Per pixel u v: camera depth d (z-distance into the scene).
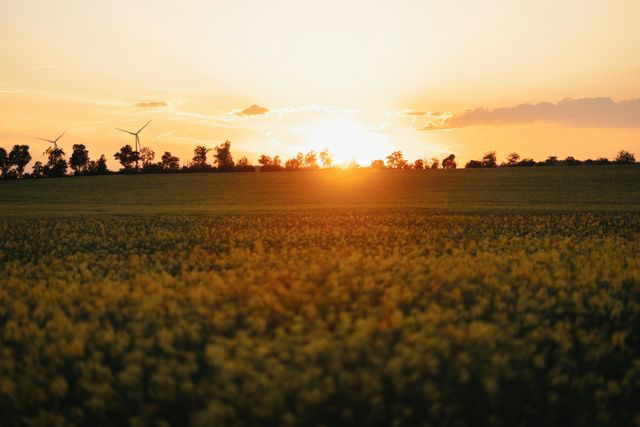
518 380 4.43
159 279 8.49
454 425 3.88
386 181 75.50
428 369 4.23
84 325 5.48
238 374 4.18
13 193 69.50
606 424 4.17
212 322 5.67
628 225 25.06
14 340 5.68
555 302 6.70
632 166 80.88
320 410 3.85
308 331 5.29
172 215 33.72
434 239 17.47
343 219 28.30
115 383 4.44
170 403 4.18
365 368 4.20
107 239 19.97
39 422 4.09
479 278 8.00
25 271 11.40
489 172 82.38
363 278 7.67
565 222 26.03
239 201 54.75
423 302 6.25
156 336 5.36
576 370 4.92
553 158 110.25
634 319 6.27
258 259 11.12
